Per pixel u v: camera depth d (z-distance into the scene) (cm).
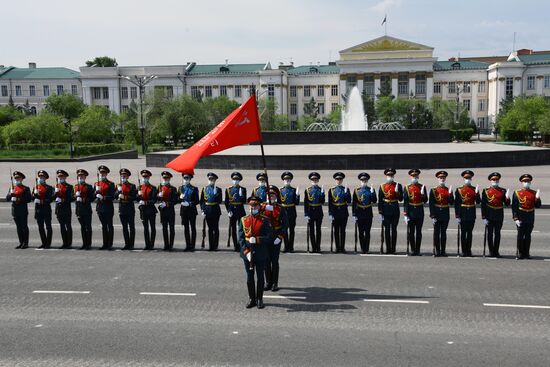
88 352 748
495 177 1308
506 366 691
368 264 1252
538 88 9800
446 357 720
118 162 4669
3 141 6075
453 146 4538
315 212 1381
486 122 10425
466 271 1173
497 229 1309
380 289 1041
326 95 10862
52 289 1056
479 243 1493
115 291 1040
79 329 836
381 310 914
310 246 1467
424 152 3516
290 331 820
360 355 729
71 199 1465
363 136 5091
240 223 953
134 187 1458
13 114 7369
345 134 5084
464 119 8794
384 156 3312
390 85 10325
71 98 8188
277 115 9769
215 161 3534
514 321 853
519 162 3531
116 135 7781
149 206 1429
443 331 813
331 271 1187
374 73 10450
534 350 739
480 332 807
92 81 10662
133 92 10738
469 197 1314
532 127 7050
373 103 9219
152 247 1445
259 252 938
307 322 859
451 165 3369
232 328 836
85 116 6806
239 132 1017
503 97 9812
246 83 10669
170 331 825
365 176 1379
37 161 4644
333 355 730
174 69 10706
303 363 705
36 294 1024
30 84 11012
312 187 1400
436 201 1322
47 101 8200
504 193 1309
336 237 1391
